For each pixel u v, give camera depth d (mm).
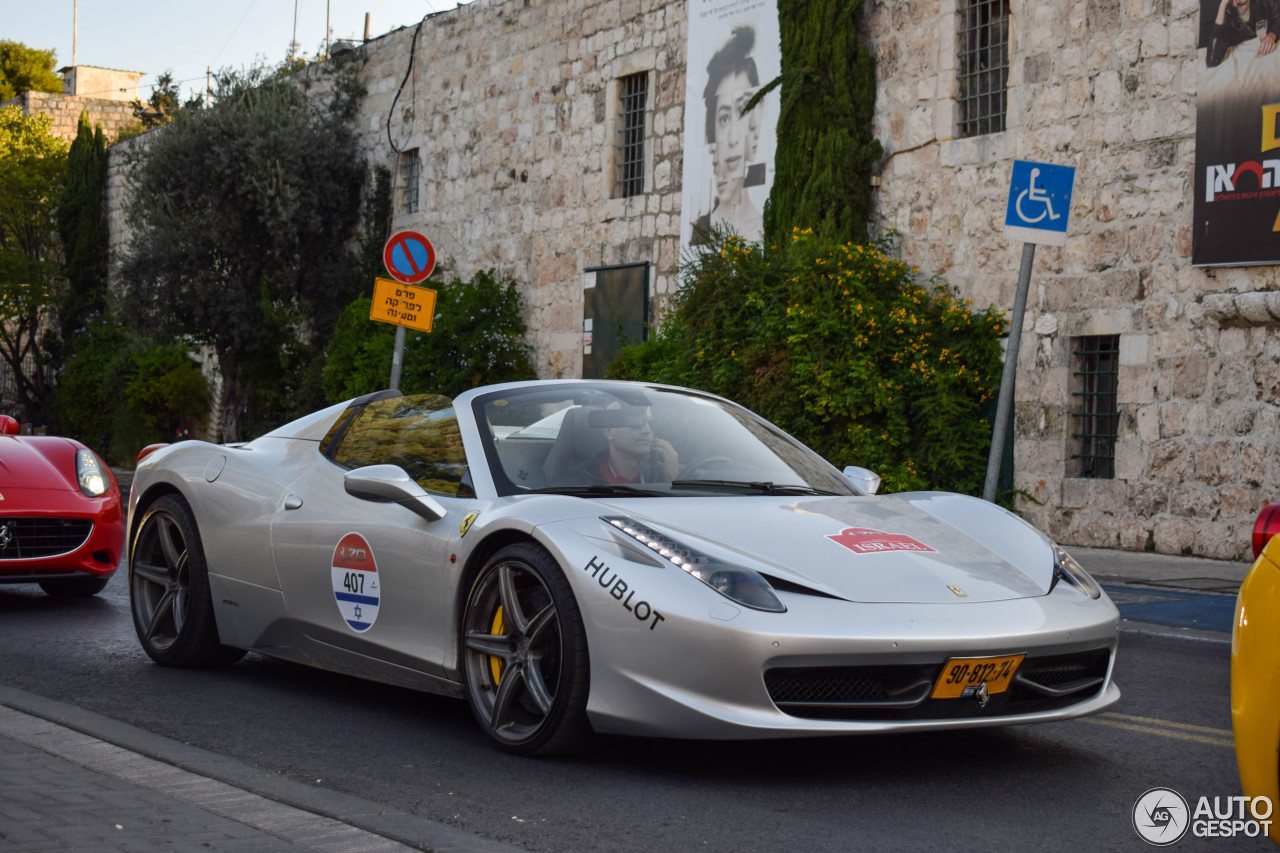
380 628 4707
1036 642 3789
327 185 23703
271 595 5277
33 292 33125
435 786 3812
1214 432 10852
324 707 5020
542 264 19406
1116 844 3291
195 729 4617
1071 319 11984
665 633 3701
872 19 14086
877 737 4461
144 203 23906
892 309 12680
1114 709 5066
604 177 18172
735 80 15547
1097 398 12031
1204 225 10844
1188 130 11109
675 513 4184
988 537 4406
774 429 5348
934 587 3871
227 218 23828
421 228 22297
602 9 18234
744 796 3705
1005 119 12812
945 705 3736
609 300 17969
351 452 5324
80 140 34344
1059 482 12023
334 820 3303
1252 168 10531
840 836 3330
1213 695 5391
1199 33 10969
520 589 4191
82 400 31125
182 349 27609
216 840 3062
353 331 20891
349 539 4859
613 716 3795
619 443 4766
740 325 13242
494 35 20547
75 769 3744
